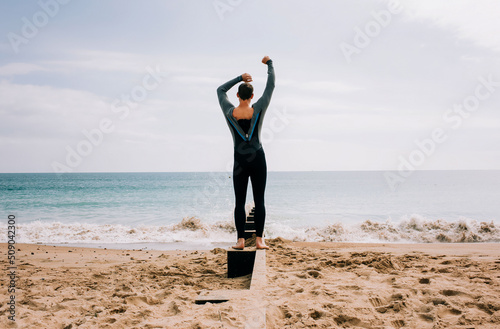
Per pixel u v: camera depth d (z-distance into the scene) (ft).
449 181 204.44
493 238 41.39
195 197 113.19
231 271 14.60
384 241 41.09
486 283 12.64
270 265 17.25
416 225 46.62
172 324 8.34
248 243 17.42
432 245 32.27
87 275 17.84
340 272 15.61
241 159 12.37
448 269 15.46
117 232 45.16
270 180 260.62
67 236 42.91
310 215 66.08
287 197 109.29
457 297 10.67
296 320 8.97
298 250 24.18
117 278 16.66
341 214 67.51
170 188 163.94
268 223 55.21
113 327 8.86
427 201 91.91
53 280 16.57
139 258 25.66
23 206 88.38
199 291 12.43
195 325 8.04
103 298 12.20
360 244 32.30
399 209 75.41
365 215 66.13
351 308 9.80
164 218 64.59
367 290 11.66
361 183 203.92
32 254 27.68
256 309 9.01
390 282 13.17
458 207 78.43
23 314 10.58
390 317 9.32
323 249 27.94
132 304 11.26
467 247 30.12
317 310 9.59
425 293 11.39
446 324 8.65
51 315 10.46
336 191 133.59
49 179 317.01
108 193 133.39
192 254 26.18
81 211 77.66
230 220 54.08
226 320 8.24
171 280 15.30
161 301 11.48
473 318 8.89
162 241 40.14
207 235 43.91
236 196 13.39
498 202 88.43
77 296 12.99
